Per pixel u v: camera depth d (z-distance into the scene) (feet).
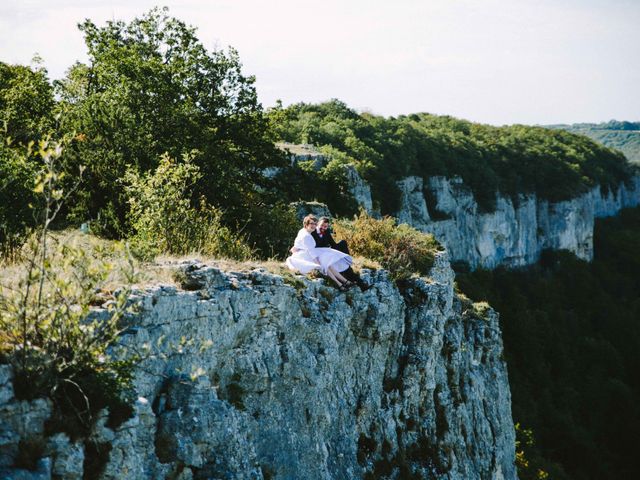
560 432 207.21
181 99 87.25
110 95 79.05
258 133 96.94
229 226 75.31
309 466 42.04
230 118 94.07
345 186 132.26
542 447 199.00
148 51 90.68
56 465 25.20
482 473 67.72
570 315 326.24
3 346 25.84
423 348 60.54
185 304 34.60
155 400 31.78
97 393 27.37
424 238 83.97
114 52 82.79
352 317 51.67
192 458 31.04
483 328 80.64
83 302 27.91
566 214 422.41
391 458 53.57
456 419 66.23
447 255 82.43
